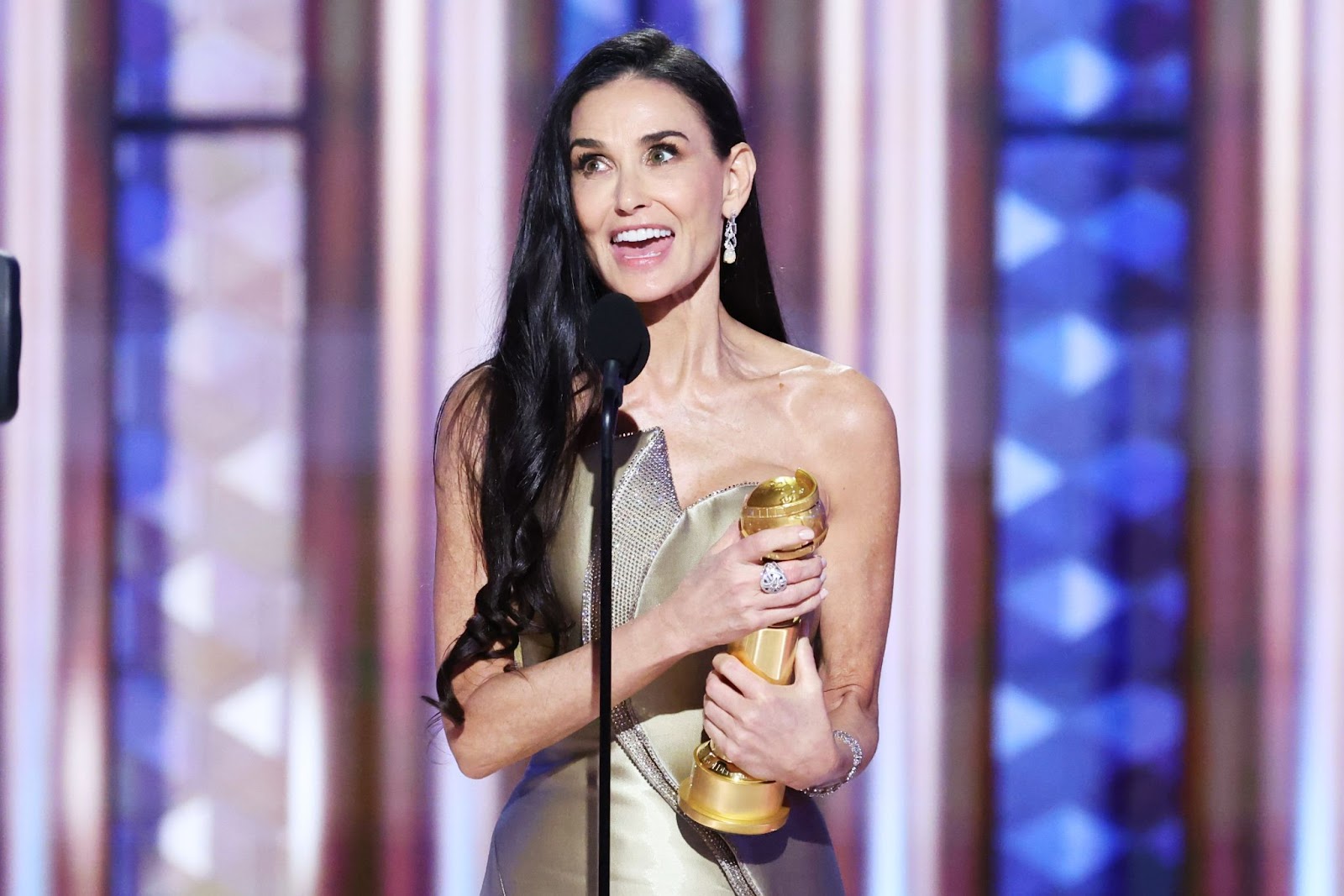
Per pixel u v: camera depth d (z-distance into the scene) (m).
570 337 6.01
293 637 12.02
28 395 11.99
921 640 12.05
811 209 11.82
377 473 11.96
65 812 12.08
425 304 11.91
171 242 12.04
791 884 5.87
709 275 6.08
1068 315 12.05
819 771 5.34
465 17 11.76
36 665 12.05
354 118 11.88
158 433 12.05
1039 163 12.02
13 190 11.98
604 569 4.79
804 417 6.11
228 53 11.95
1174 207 12.09
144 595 12.09
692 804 5.43
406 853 12.01
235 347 12.03
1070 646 12.12
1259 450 12.12
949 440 11.98
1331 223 12.05
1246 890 12.21
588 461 5.95
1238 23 12.02
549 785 5.93
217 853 12.09
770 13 11.73
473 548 6.10
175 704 12.10
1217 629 12.16
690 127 5.85
